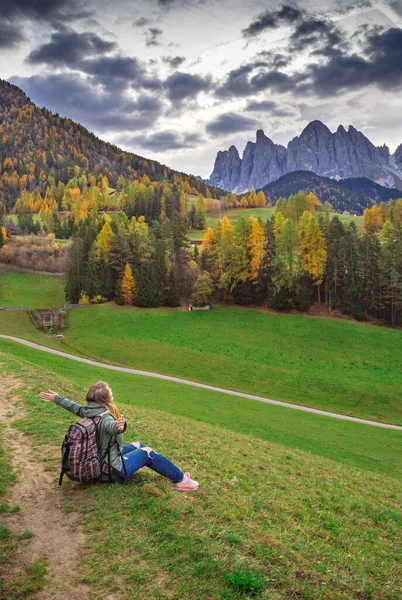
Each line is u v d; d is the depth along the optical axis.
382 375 60.00
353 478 16.84
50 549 5.96
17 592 5.05
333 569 6.69
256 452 17.06
